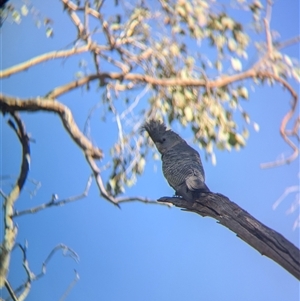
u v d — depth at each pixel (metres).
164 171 11.61
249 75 14.17
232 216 9.53
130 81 14.32
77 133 13.76
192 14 14.23
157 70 14.41
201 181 10.66
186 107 13.73
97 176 13.66
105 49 14.51
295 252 8.83
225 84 14.02
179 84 13.96
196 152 11.84
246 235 9.25
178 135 12.12
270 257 9.01
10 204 13.28
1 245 12.94
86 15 14.51
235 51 14.02
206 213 9.98
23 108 13.79
